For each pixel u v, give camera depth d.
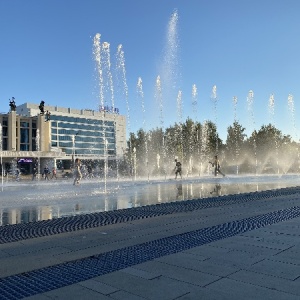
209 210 10.33
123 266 4.87
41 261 5.15
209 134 72.25
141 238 6.69
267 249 5.72
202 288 3.92
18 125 88.50
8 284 4.20
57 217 9.11
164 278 4.29
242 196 14.35
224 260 5.08
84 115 119.06
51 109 112.31
